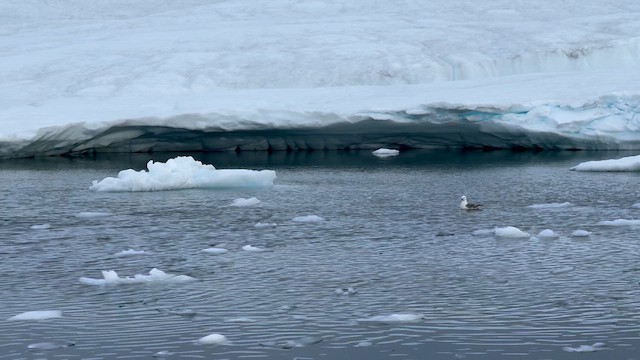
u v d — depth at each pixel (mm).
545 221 30391
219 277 23219
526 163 46719
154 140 53312
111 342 18453
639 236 27547
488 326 19172
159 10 88562
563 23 67312
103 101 55406
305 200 35406
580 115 48500
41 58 65750
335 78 61156
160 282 22719
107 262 25016
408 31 68125
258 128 50406
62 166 47500
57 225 30547
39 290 22172
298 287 22250
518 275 23109
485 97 50906
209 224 30453
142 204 34656
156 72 62062
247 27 72312
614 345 18000
